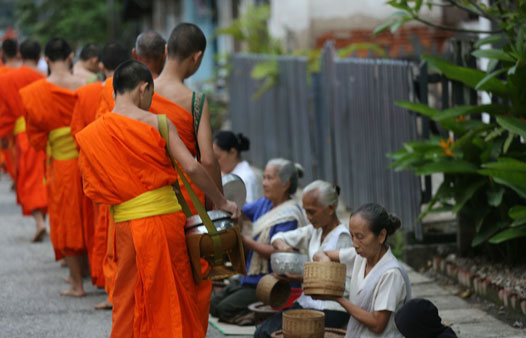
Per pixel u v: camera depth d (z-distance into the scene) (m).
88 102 7.27
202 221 5.05
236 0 25.66
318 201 5.86
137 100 5.03
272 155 14.18
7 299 7.73
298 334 5.37
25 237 10.81
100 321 7.01
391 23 7.53
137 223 4.93
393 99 8.70
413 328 4.53
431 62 7.48
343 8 15.20
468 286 7.21
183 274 5.08
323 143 11.50
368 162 9.58
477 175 7.27
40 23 38.16
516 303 6.46
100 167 4.92
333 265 5.04
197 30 5.55
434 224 8.38
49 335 6.62
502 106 7.16
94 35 37.94
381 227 4.91
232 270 5.23
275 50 15.19
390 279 4.92
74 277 7.85
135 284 5.03
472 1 7.41
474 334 6.09
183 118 5.41
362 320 4.92
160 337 4.96
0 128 10.27
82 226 7.84
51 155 7.91
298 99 12.38
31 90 7.87
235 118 17.12
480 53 6.96
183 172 5.58
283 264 6.05
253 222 6.95
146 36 6.19
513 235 6.59
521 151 7.24
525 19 6.91
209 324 6.79
